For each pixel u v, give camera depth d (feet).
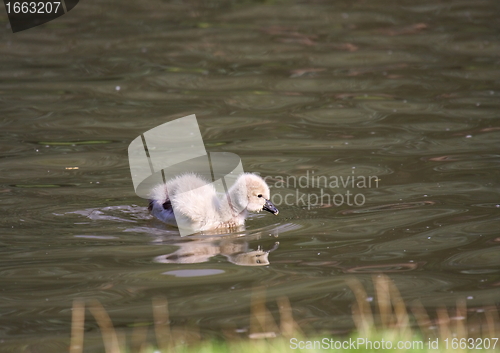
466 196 55.77
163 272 43.80
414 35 113.70
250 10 132.87
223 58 102.99
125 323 37.78
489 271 43.39
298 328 36.91
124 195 57.11
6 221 51.16
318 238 49.16
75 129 74.28
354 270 43.91
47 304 39.81
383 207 54.39
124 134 72.69
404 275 43.16
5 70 97.60
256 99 84.79
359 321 37.37
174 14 130.82
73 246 47.47
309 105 82.23
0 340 36.27
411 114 77.92
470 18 123.34
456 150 66.44
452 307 39.04
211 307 39.37
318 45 109.09
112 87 90.02
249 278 43.04
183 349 34.53
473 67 95.66
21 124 75.72
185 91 88.33
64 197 56.18
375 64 98.68
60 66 99.60
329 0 140.05
